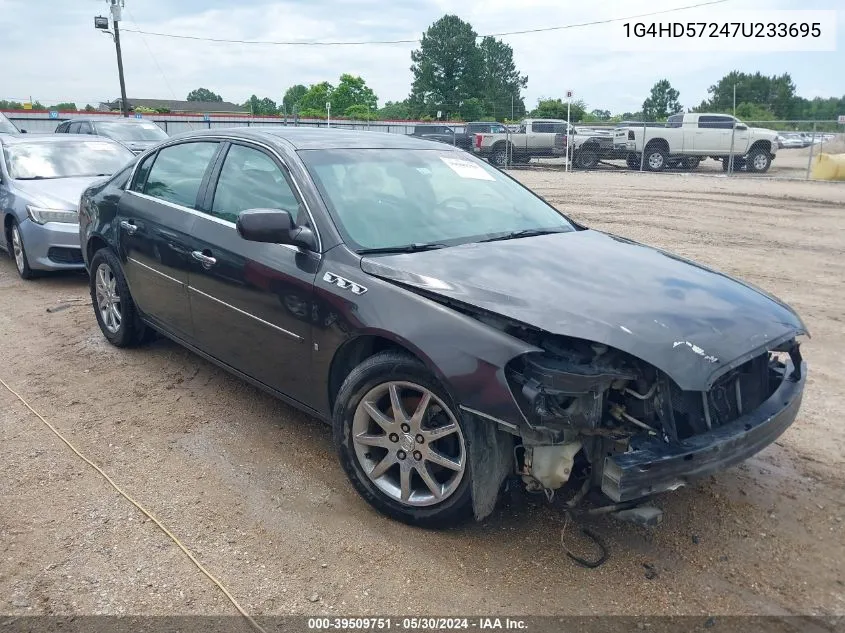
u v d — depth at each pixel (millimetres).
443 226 3918
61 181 8438
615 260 3639
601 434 2824
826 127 38531
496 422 2896
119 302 5598
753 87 74375
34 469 3854
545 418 2807
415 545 3217
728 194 17406
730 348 2932
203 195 4516
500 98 88438
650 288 3277
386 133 4945
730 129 24484
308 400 3779
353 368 3553
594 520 3400
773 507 3543
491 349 2912
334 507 3514
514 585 2961
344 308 3383
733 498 3617
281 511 3479
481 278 3230
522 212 4371
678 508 3516
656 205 15164
